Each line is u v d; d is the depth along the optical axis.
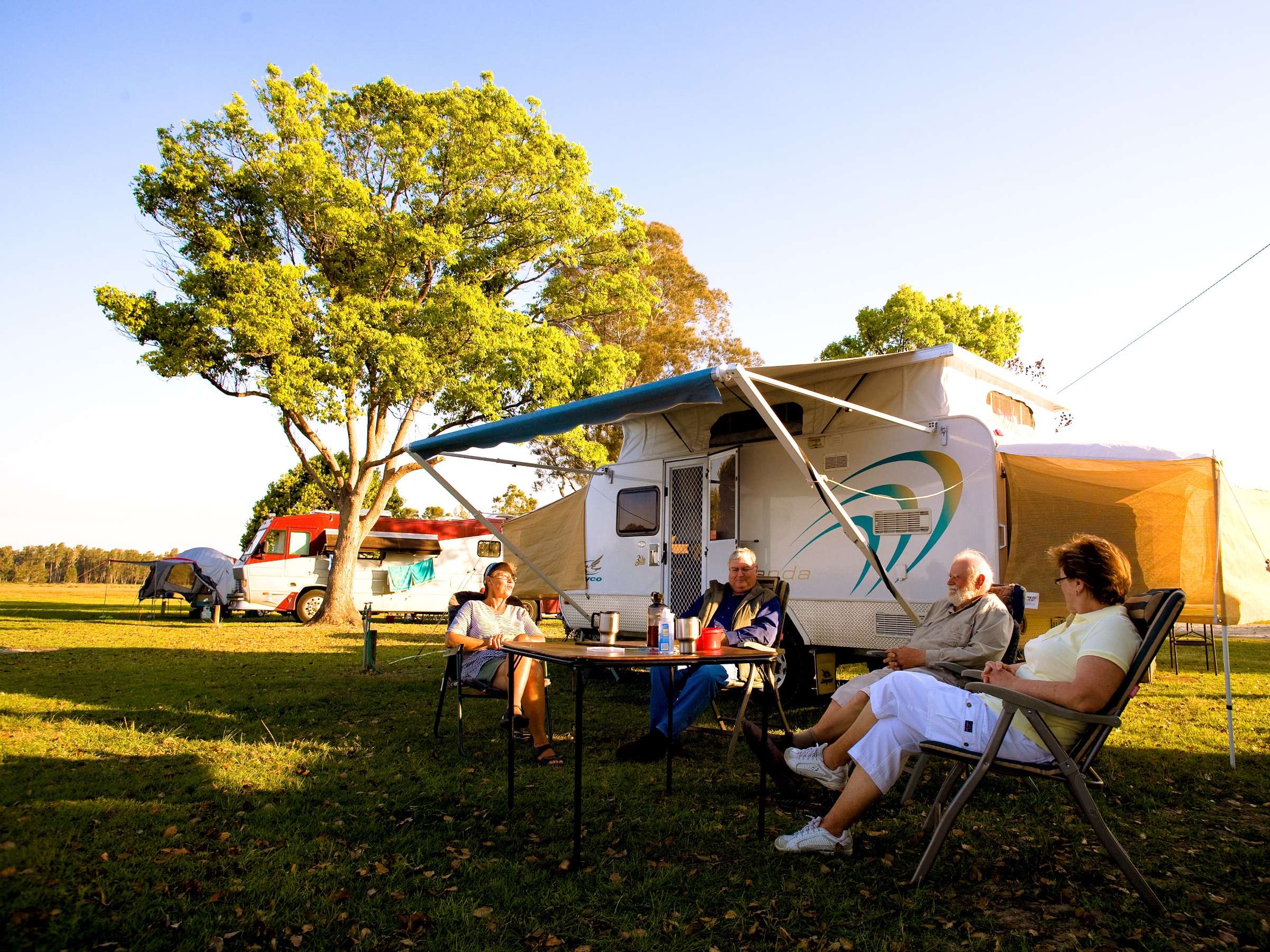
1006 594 4.65
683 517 8.42
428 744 5.30
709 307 24.69
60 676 8.20
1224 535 5.72
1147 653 3.04
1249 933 2.70
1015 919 2.81
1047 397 8.15
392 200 17.11
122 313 14.23
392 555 18.16
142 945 2.51
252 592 17.31
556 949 2.57
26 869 3.04
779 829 3.68
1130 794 4.27
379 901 2.86
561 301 17.53
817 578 7.25
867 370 6.90
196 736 5.41
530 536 10.13
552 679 9.06
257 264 14.74
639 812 3.90
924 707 3.24
